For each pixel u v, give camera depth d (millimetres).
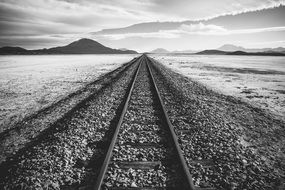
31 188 3930
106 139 5855
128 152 5023
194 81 18078
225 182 4035
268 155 5367
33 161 4797
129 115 7836
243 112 9062
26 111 9750
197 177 4152
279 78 22406
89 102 10008
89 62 52938
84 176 4211
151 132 6242
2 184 4094
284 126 7508
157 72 22469
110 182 3955
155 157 4820
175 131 6395
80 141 5742
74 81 19078
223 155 5059
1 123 8172
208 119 7652
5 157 5410
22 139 6477
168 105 9414
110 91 12531
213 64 46062
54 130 6809
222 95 12586
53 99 12062
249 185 4020
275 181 4215
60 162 4715
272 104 11188
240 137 6363
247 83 18797
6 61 61219
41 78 21656
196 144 5594
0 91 14797
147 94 11477
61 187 3928
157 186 3859
